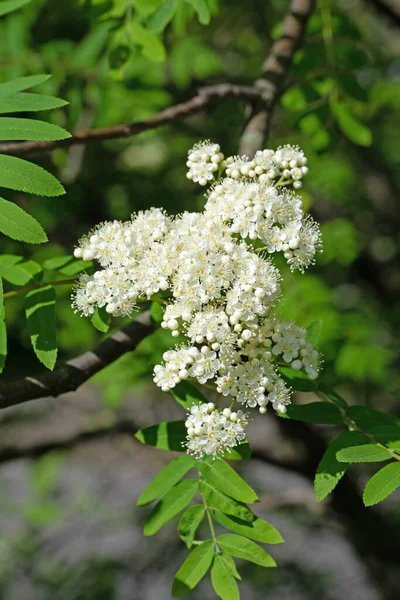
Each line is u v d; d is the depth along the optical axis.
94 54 1.14
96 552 2.23
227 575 0.84
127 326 0.93
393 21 1.50
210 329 0.85
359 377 1.17
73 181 1.33
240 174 0.90
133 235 0.88
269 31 2.02
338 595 2.19
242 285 0.85
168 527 2.26
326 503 1.59
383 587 1.79
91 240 0.88
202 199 1.72
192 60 1.53
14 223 0.81
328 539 2.40
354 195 1.91
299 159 0.89
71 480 2.52
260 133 1.04
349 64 1.12
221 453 0.86
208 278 0.85
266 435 2.08
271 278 0.86
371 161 2.14
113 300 0.87
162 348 1.14
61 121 1.14
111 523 2.31
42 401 2.16
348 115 1.11
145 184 1.77
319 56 1.12
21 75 1.14
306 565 2.29
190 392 0.89
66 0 1.41
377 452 0.85
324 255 1.51
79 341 1.34
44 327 0.87
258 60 2.01
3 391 0.89
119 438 2.13
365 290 1.97
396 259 1.99
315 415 0.88
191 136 1.78
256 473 2.28
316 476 0.85
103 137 0.99
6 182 0.82
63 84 1.14
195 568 0.84
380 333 1.40
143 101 1.24
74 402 2.12
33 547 2.22
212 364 0.85
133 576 2.16
